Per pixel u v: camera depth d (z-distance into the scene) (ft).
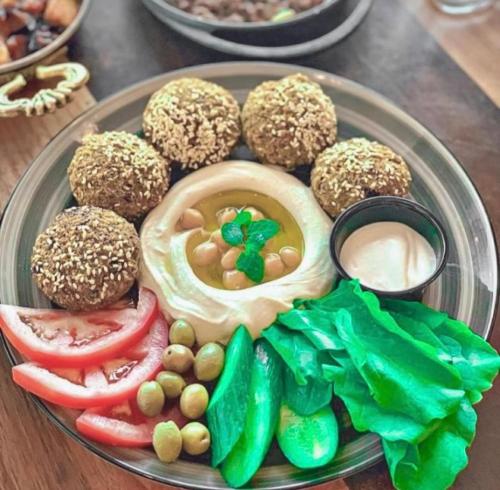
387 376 1.58
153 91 2.05
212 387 1.71
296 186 1.92
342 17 2.27
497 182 2.01
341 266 1.77
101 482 1.64
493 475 1.65
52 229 1.78
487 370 1.66
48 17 2.17
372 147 1.89
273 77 2.09
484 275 1.82
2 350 1.77
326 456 1.59
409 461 1.56
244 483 1.58
